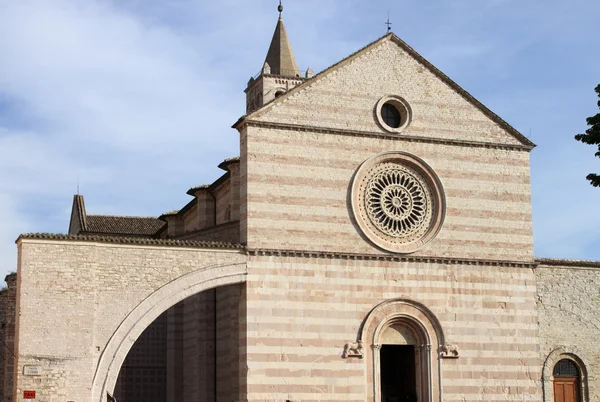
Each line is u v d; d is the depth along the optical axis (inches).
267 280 1897.1
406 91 2094.0
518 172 2161.7
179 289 1830.7
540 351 2177.7
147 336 2778.1
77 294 1760.6
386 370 2154.3
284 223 1926.7
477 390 2027.6
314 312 1919.3
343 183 1991.9
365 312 1961.1
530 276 2124.8
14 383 1717.5
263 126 1947.6
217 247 1868.8
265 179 1929.1
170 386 2345.0
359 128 2028.8
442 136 2103.8
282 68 3134.8
